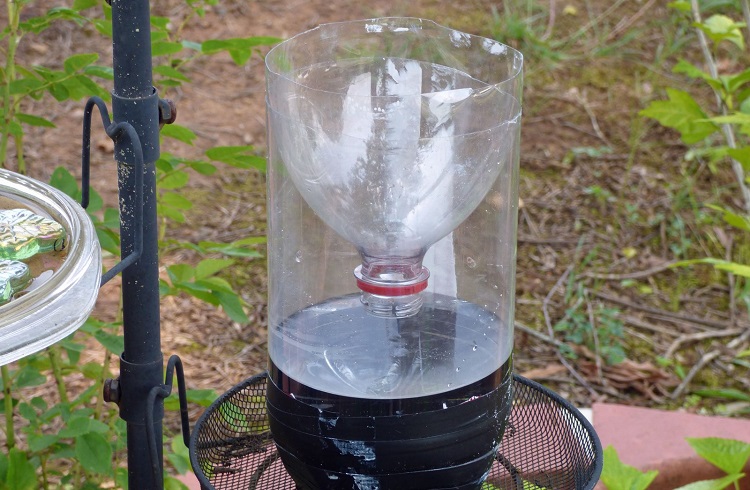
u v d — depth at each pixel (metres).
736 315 1.54
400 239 0.65
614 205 1.78
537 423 0.73
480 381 0.64
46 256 0.64
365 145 0.63
